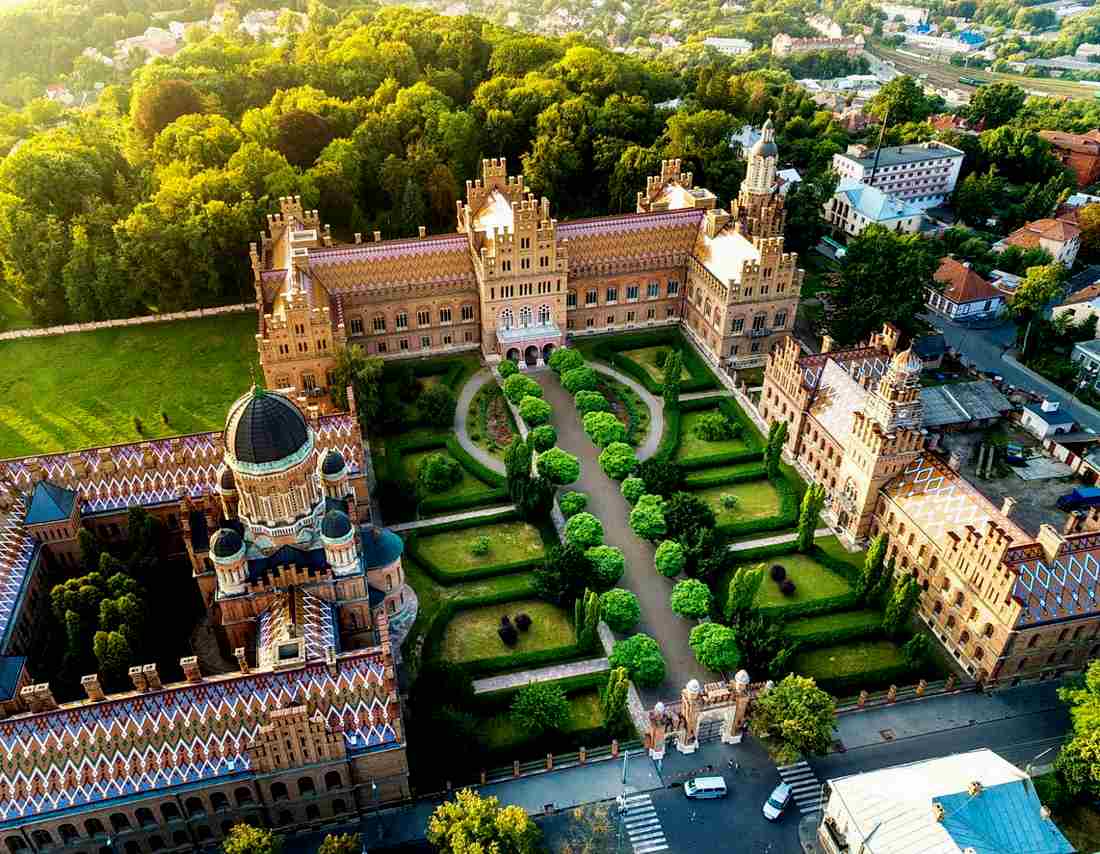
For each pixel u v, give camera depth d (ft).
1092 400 535.19
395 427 480.23
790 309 529.04
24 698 257.55
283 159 653.71
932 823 247.09
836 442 415.85
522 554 403.34
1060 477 472.03
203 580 323.16
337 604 319.47
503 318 530.68
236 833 252.62
